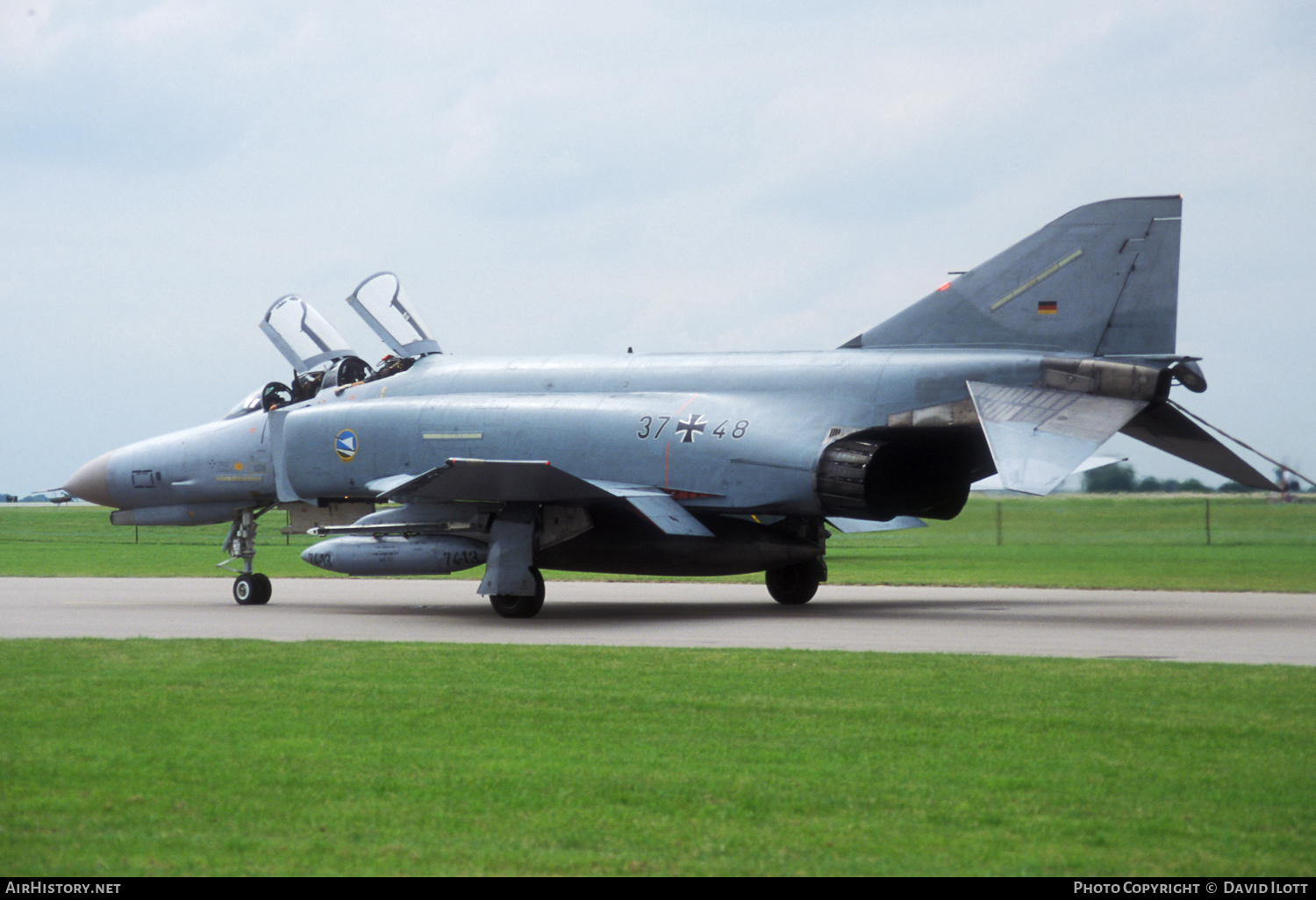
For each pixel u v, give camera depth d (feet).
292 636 77.56
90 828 30.89
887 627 81.00
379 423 105.40
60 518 424.46
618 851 29.17
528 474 84.23
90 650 65.21
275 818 31.83
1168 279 83.30
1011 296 88.43
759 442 91.76
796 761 38.01
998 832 30.60
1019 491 74.33
